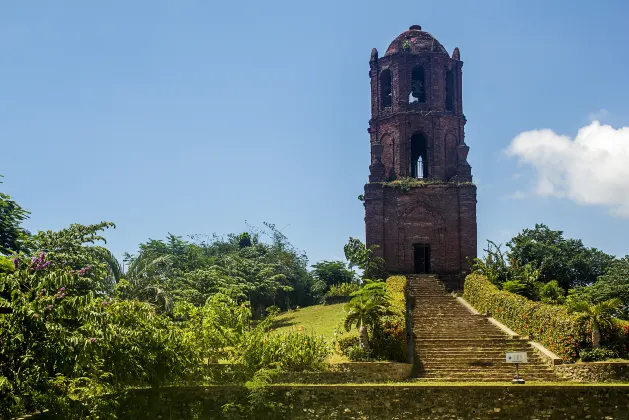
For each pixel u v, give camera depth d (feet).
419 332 127.65
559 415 83.66
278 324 166.20
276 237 258.78
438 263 177.17
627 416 83.41
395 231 178.70
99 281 106.73
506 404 84.17
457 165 182.29
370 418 84.48
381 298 115.03
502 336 124.26
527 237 204.23
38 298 71.61
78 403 76.23
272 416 84.99
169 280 163.02
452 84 187.21
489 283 150.30
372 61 189.16
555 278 196.13
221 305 99.55
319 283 238.27
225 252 243.40
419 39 187.42
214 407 85.30
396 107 183.52
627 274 156.66
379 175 181.68
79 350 71.36
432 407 84.43
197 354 92.07
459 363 112.88
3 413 69.31
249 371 94.99
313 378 101.14
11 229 108.68
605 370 101.86
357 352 110.01
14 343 69.97
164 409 84.74
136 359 81.71
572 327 108.68
